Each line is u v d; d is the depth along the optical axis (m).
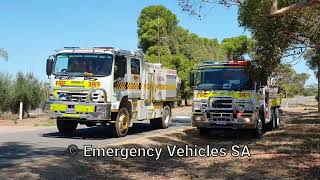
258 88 18.72
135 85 19.38
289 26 13.75
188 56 58.34
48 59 17.98
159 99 22.08
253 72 16.64
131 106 19.14
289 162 12.90
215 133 21.03
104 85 17.31
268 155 14.33
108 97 17.36
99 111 17.19
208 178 11.08
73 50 17.75
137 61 19.53
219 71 18.73
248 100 18.20
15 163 11.76
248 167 12.29
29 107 31.39
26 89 30.92
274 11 9.93
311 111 43.31
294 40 14.21
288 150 15.23
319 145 16.28
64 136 18.58
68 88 17.56
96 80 17.33
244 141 18.36
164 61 51.09
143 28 54.22
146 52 53.44
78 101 17.42
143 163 13.24
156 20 53.91
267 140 18.28
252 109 18.19
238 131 20.84
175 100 24.19
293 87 97.06
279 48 14.42
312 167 12.03
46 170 11.01
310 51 19.83
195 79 19.03
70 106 17.47
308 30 13.70
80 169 11.68
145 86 20.44
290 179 10.73
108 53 17.47
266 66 15.46
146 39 53.69
